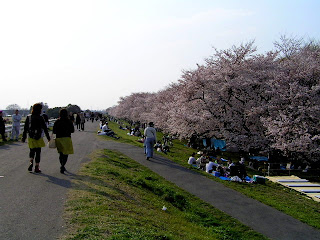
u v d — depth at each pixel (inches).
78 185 306.7
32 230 188.5
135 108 3075.8
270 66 978.1
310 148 695.1
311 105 738.8
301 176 671.8
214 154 874.1
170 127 1151.0
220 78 976.9
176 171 574.2
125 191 341.1
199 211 377.7
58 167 401.7
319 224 362.0
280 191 519.8
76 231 189.0
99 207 243.3
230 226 342.3
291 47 1029.8
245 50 992.9
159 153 772.0
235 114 954.7
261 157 877.2
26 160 447.2
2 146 597.6
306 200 475.5
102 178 361.7
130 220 230.1
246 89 932.6
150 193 397.4
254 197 454.6
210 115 968.3
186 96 1021.8
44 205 237.9
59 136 357.4
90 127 1549.0
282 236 324.5
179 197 410.0
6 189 280.5
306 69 818.2
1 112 659.4
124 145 818.8
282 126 725.3
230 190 483.8
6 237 176.6
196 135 1103.6
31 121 349.7
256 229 339.0
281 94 783.7
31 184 301.1
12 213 218.2
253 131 933.8
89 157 522.3
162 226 258.4
